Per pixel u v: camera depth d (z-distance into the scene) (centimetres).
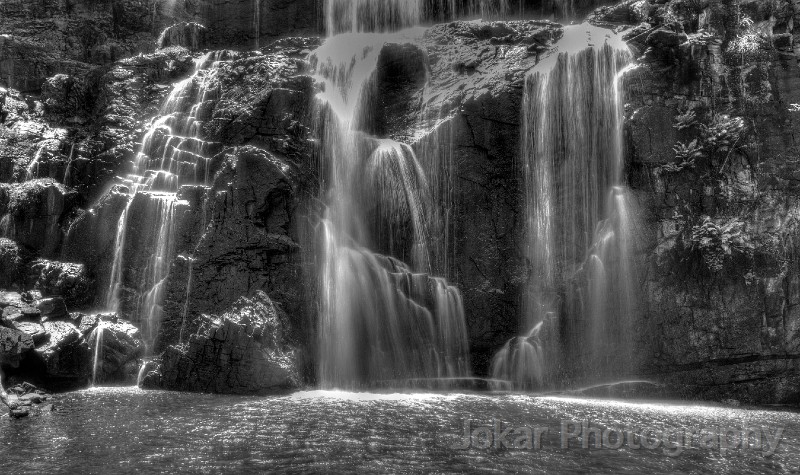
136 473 1059
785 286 1902
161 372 1753
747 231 1930
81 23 2839
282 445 1217
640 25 2100
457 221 1995
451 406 1591
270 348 1734
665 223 1939
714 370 1902
